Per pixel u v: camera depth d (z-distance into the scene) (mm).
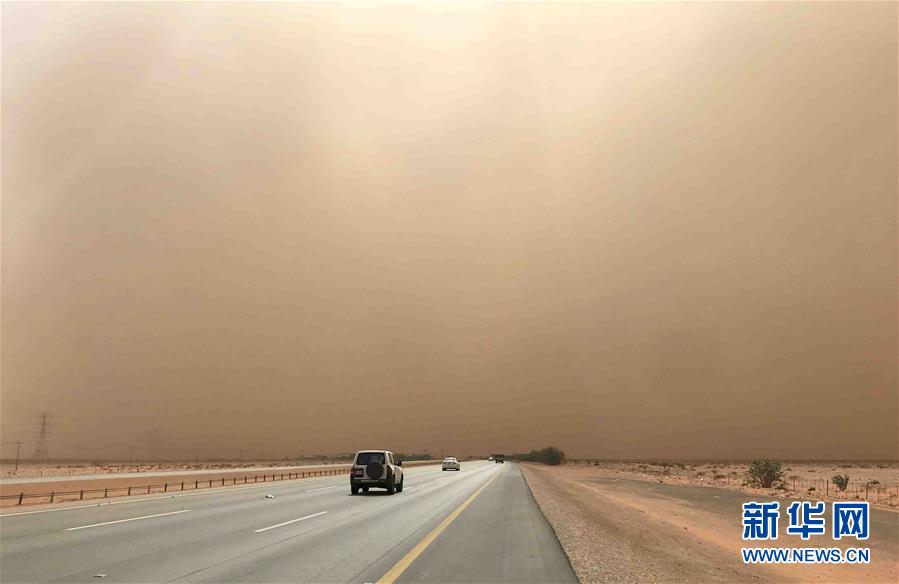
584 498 39219
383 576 10359
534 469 99562
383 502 27031
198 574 10297
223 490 36938
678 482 73375
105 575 10172
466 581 10242
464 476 59219
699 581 13148
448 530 17188
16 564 11156
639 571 13383
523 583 10203
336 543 14156
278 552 12742
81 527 17016
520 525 18984
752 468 63438
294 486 41906
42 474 64438
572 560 13102
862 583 17703
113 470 84062
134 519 19281
